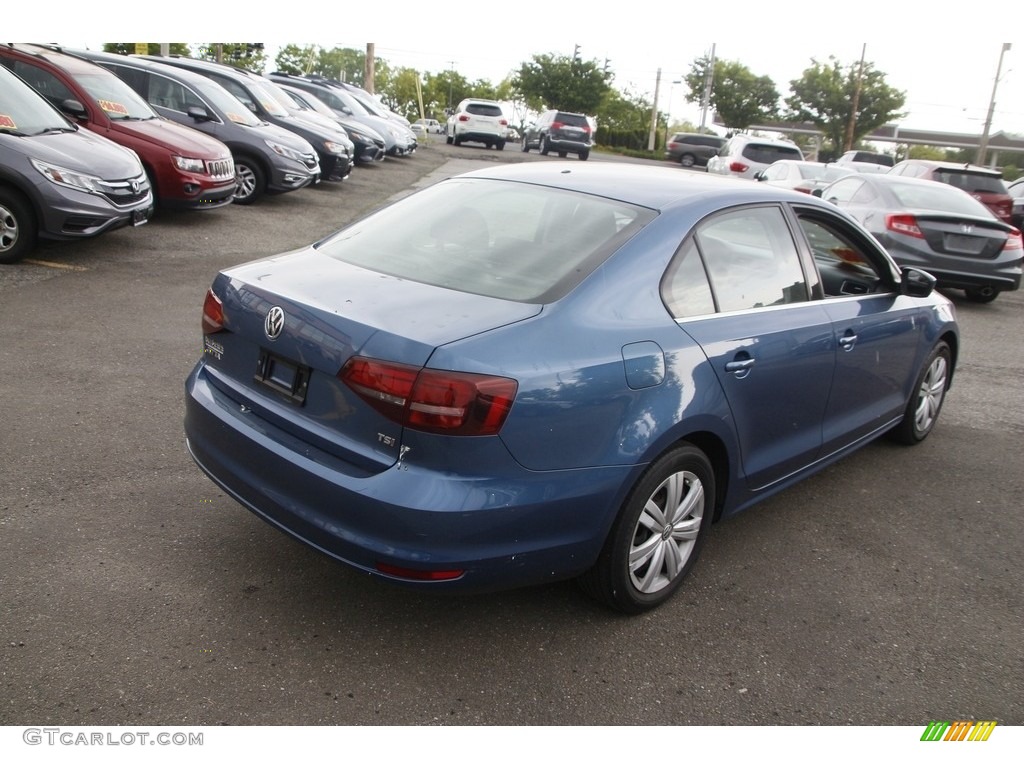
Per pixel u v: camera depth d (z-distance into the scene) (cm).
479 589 287
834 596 373
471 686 295
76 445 446
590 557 310
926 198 1068
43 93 1027
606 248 324
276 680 289
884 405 493
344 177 1658
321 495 283
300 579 347
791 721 292
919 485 501
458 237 346
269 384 311
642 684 304
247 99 1531
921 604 372
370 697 285
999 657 338
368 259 343
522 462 279
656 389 311
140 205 877
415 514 267
